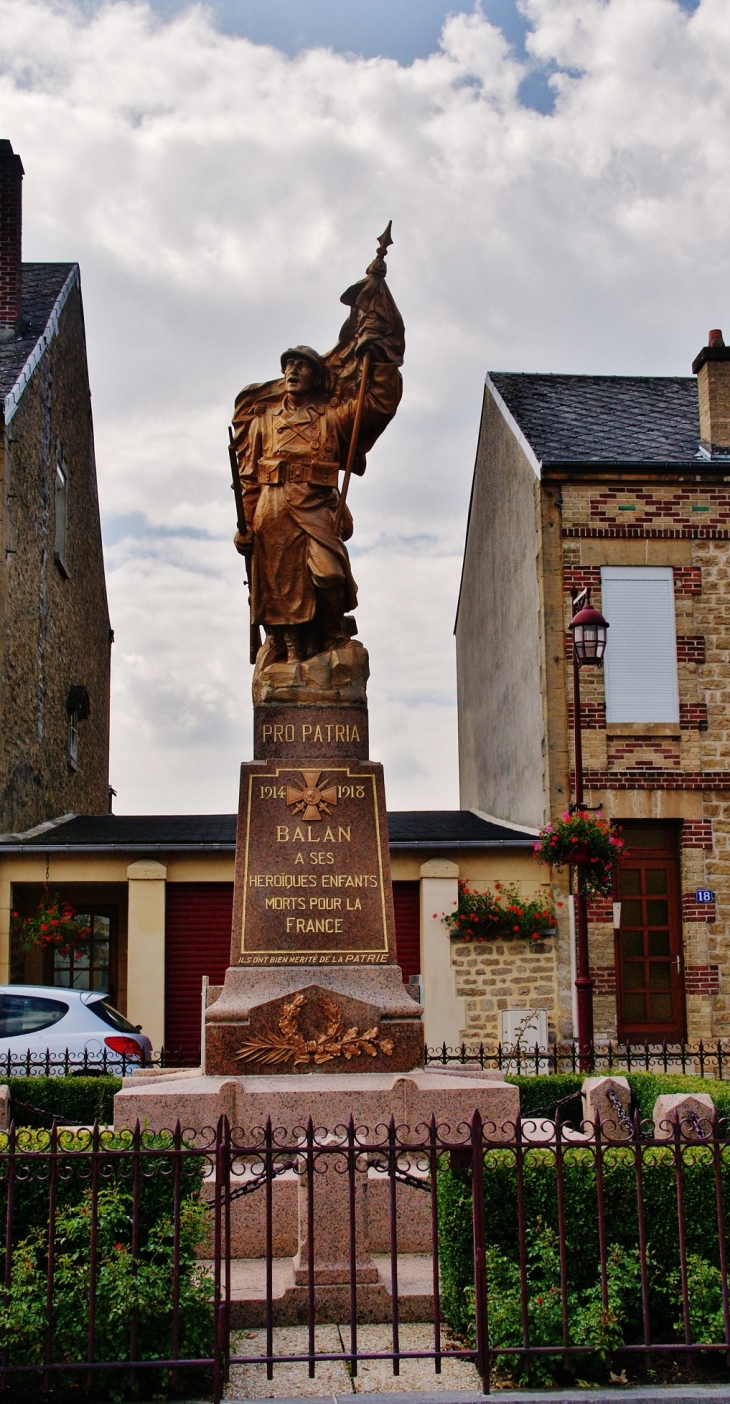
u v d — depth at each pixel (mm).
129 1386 5402
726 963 17656
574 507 18531
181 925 17391
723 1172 6324
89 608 25078
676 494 18656
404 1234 7570
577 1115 10656
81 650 24094
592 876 14633
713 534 18625
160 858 17328
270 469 9906
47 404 20594
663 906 17984
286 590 9820
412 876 17484
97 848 17031
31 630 19500
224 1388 5512
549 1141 5648
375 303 9992
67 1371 5445
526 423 20250
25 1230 6184
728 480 18672
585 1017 14062
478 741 24406
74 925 17219
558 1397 5309
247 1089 8008
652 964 17828
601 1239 5656
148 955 17000
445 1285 6250
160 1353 5562
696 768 18078
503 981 17203
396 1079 8156
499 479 21547
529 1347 5480
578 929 14625
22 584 18891
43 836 18094
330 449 10023
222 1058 8562
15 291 20297
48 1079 10812
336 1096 7957
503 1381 5551
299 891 9227
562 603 18328
